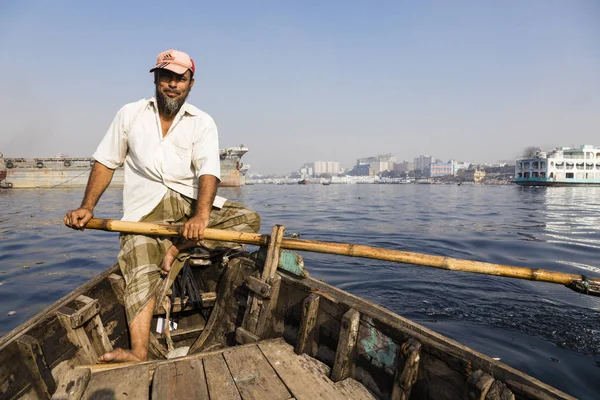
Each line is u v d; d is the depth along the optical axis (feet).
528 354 13.53
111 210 62.34
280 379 6.98
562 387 11.60
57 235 39.32
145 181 9.11
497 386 5.12
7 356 5.79
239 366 7.30
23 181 115.14
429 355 6.07
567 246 33.17
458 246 32.58
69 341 7.44
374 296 19.43
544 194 142.61
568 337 14.85
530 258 28.37
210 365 7.30
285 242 9.16
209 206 8.47
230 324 10.39
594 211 70.38
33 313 17.58
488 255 29.27
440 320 16.48
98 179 8.98
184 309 10.85
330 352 7.69
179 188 9.25
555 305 18.25
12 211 60.64
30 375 6.14
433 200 105.29
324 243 8.73
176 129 8.98
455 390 5.68
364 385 6.97
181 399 6.15
